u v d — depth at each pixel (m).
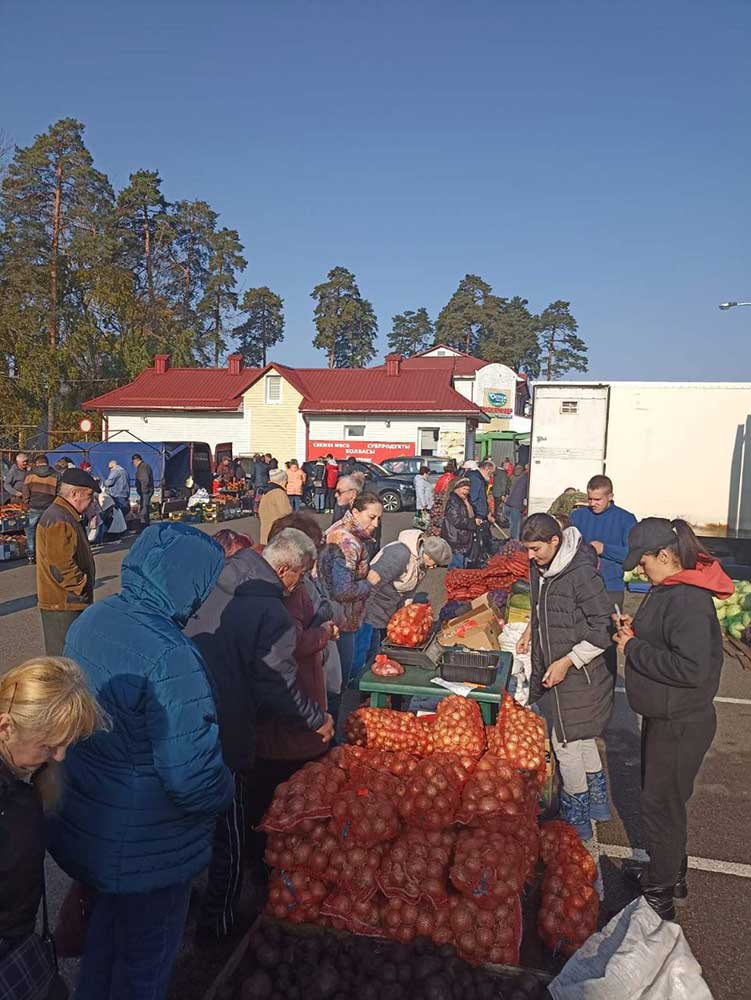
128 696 2.43
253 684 3.43
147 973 2.56
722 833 4.67
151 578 2.57
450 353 60.53
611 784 5.38
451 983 2.99
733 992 3.27
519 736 3.98
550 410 12.62
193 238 68.62
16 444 32.69
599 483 6.82
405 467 27.66
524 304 98.94
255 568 3.52
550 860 3.74
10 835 2.04
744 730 6.39
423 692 4.34
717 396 12.14
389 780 3.68
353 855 3.33
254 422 35.91
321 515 23.20
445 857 3.39
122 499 17.98
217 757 2.51
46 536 5.64
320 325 80.38
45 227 46.66
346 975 3.07
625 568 3.64
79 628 2.57
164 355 40.75
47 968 2.17
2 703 2.08
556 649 4.20
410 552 6.38
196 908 3.81
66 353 37.28
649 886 3.66
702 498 12.26
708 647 3.42
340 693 5.25
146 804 2.46
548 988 2.92
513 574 6.90
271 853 3.40
